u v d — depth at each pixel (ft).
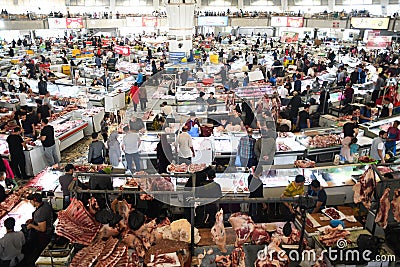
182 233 14.35
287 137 26.73
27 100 38.75
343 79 44.57
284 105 37.88
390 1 93.09
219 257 13.38
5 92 40.81
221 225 13.58
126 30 109.40
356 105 35.60
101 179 18.25
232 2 111.96
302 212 12.82
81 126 32.73
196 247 14.03
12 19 74.54
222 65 47.78
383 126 27.91
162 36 92.68
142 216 14.42
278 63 53.72
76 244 14.21
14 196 20.16
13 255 15.52
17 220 18.30
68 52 70.23
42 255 13.87
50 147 26.61
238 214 14.79
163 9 111.04
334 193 20.11
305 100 38.14
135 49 71.31
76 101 38.32
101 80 47.14
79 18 86.38
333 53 60.08
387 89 36.63
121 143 24.09
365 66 50.06
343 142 23.20
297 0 107.14
